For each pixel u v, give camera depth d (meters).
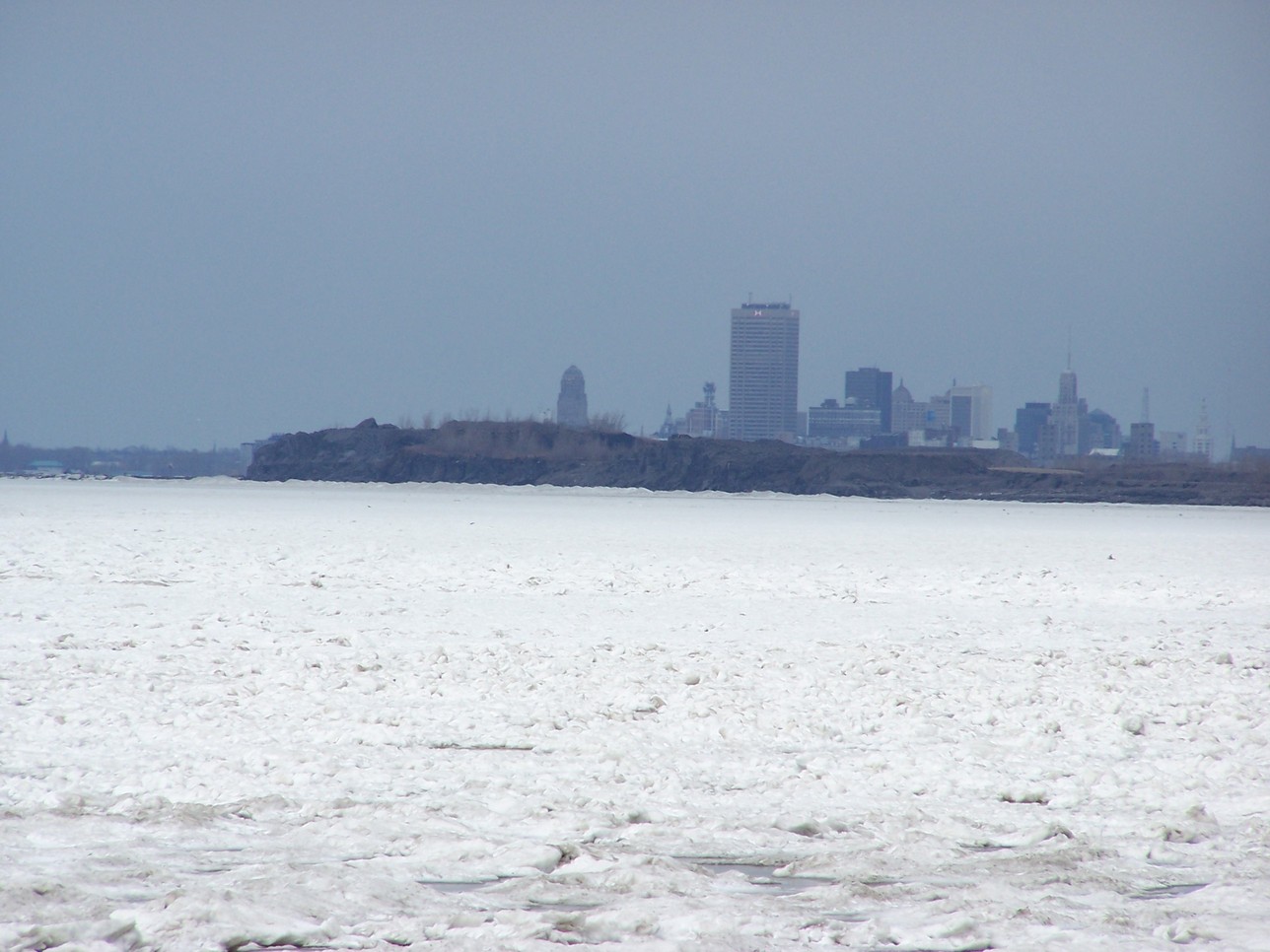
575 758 45.00
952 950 26.73
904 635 84.81
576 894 30.16
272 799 37.22
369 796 38.56
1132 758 47.75
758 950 26.28
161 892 28.84
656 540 197.75
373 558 143.62
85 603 90.19
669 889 30.52
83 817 35.16
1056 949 26.53
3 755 42.44
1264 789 42.59
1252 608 110.62
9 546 143.75
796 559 163.38
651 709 54.41
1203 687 63.97
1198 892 30.58
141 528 193.75
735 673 64.00
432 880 31.19
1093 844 35.50
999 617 98.81
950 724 53.19
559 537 199.25
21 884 28.28
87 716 48.69
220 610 88.19
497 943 26.03
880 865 33.03
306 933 26.22
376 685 58.31
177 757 42.75
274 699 53.94
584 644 75.19
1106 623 95.81
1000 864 33.34
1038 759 47.09
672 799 39.25
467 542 179.62
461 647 70.94
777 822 36.94
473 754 44.94
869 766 45.12
